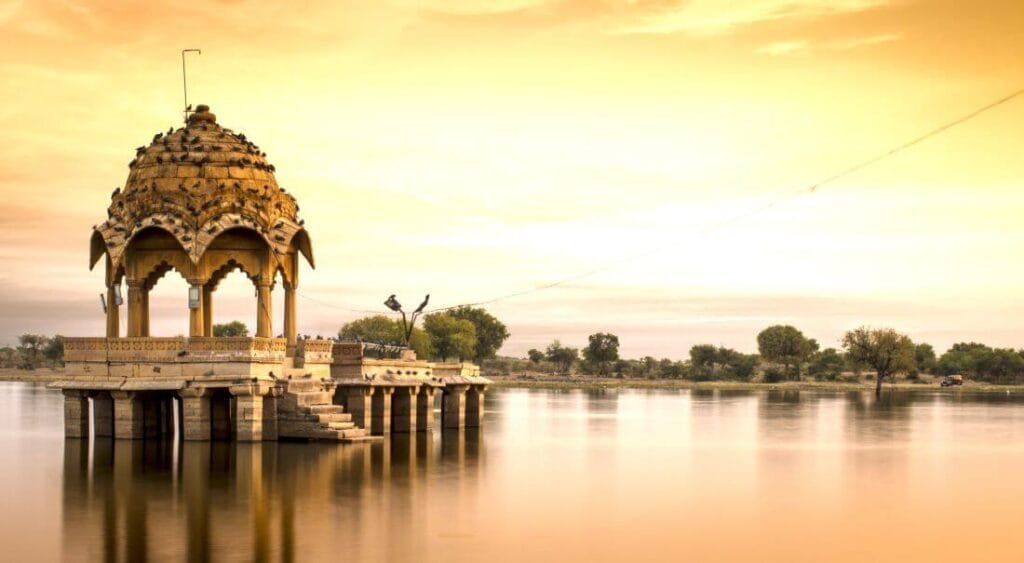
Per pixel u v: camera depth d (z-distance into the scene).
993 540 56.06
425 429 97.75
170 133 86.94
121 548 49.69
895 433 115.94
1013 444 102.94
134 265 84.81
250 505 58.78
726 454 89.31
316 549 49.97
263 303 86.25
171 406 86.44
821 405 185.25
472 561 48.97
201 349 80.94
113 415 84.19
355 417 87.38
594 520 58.00
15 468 69.50
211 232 83.25
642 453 88.50
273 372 82.06
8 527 53.56
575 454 86.19
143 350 81.00
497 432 105.69
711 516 60.06
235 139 87.38
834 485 72.25
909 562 51.47
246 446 78.94
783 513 61.56
